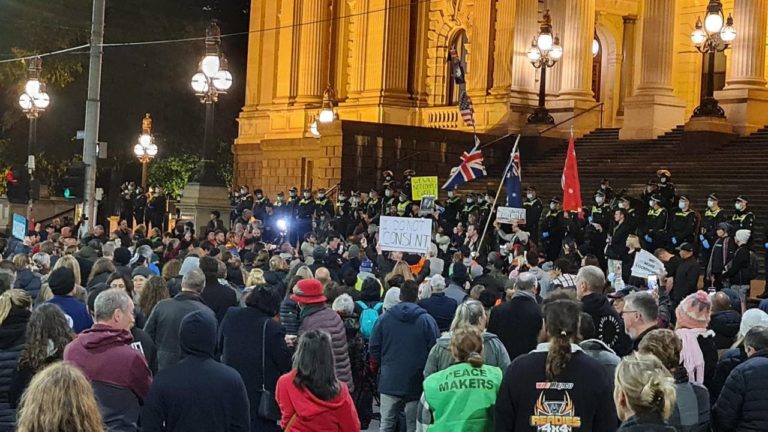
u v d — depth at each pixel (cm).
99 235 2981
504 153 4956
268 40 6644
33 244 2945
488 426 973
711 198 2977
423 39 5831
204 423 895
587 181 4209
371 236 3591
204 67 3575
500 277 1928
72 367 653
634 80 5603
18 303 1019
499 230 3184
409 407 1367
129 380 961
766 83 4259
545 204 4238
